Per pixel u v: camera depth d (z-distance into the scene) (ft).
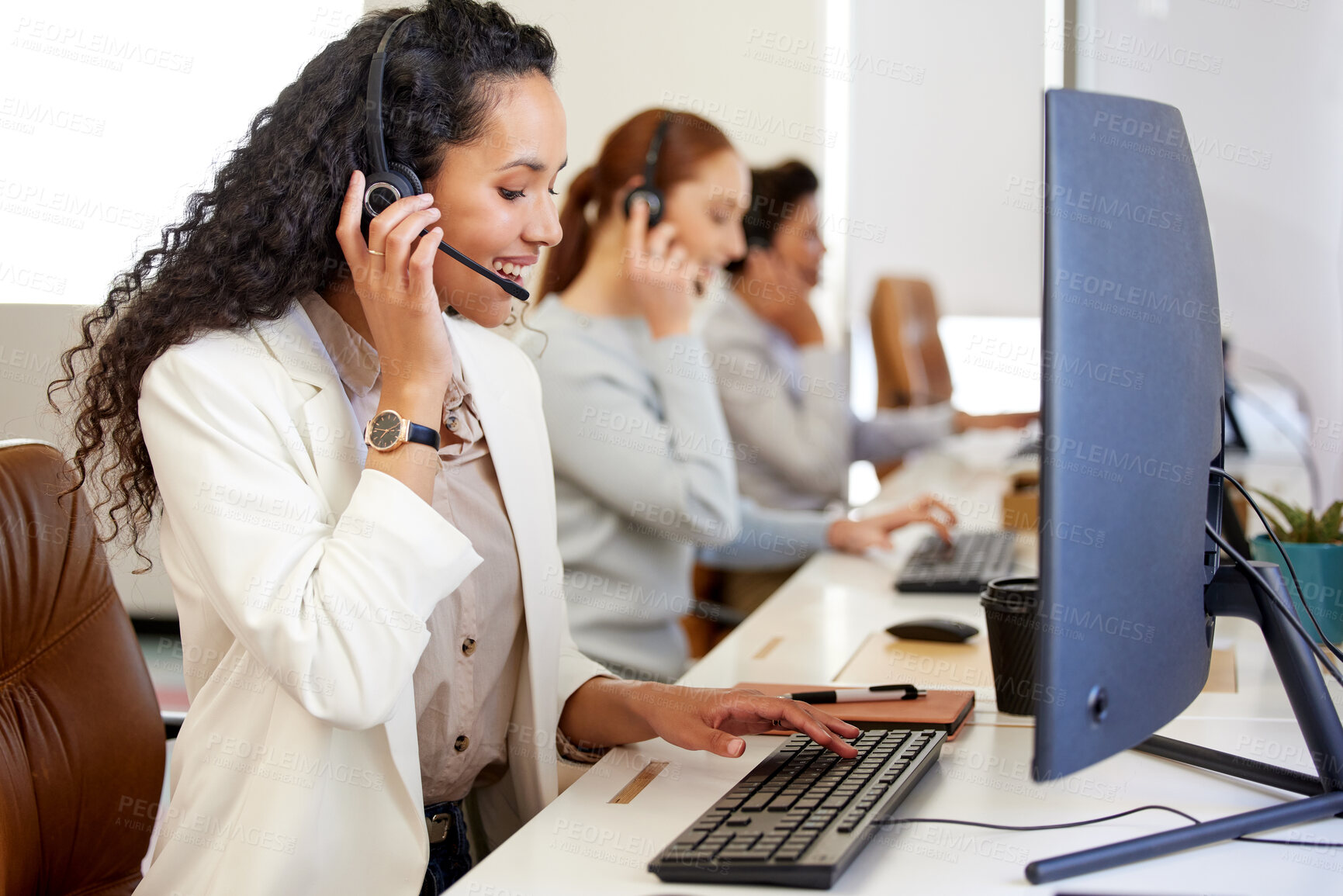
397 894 3.13
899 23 11.48
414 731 3.18
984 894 2.25
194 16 6.79
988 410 11.08
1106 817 2.66
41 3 6.68
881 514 6.98
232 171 3.34
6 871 3.25
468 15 3.31
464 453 3.67
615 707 3.61
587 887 2.36
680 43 8.40
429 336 3.04
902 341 10.78
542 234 3.39
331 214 3.21
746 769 3.22
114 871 3.70
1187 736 3.22
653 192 6.26
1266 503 5.25
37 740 3.46
